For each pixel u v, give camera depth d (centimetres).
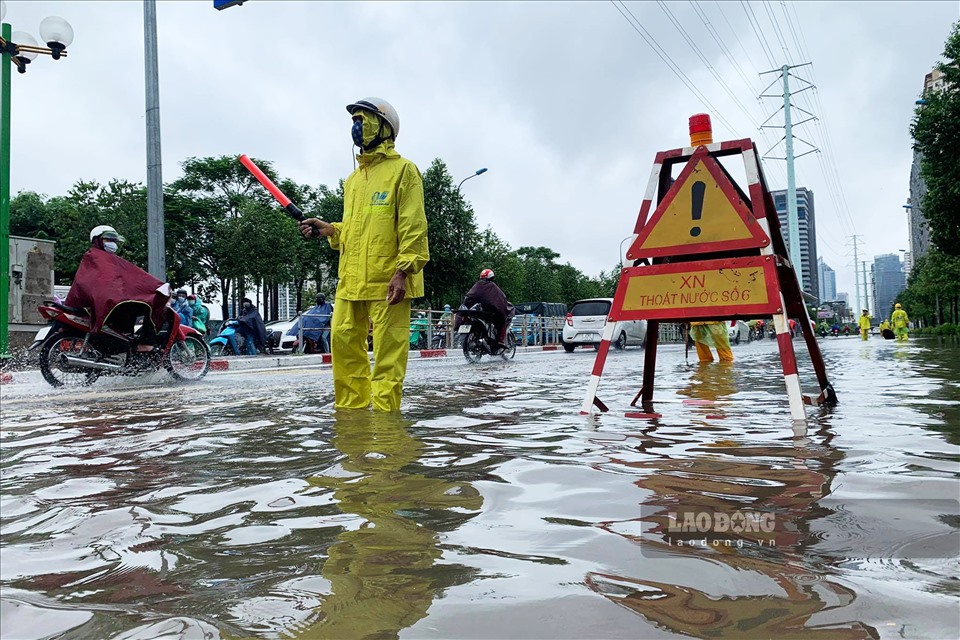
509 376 668
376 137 401
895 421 288
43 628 100
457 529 142
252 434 293
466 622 96
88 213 2827
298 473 206
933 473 183
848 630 90
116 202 2897
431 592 108
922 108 1941
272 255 3216
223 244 3203
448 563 121
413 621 97
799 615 95
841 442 235
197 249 3500
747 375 607
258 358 1212
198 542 140
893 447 224
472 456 225
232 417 361
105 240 730
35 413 407
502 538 135
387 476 197
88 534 149
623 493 168
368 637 93
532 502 163
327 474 202
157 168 1125
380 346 383
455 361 1167
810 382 510
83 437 300
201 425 330
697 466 198
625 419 313
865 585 106
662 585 108
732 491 167
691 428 279
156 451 257
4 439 298
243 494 181
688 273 329
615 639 89
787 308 366
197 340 781
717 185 329
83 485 200
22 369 775
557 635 91
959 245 2008
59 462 239
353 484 188
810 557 120
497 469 202
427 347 1803
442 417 338
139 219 2859
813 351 359
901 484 171
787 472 187
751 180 322
